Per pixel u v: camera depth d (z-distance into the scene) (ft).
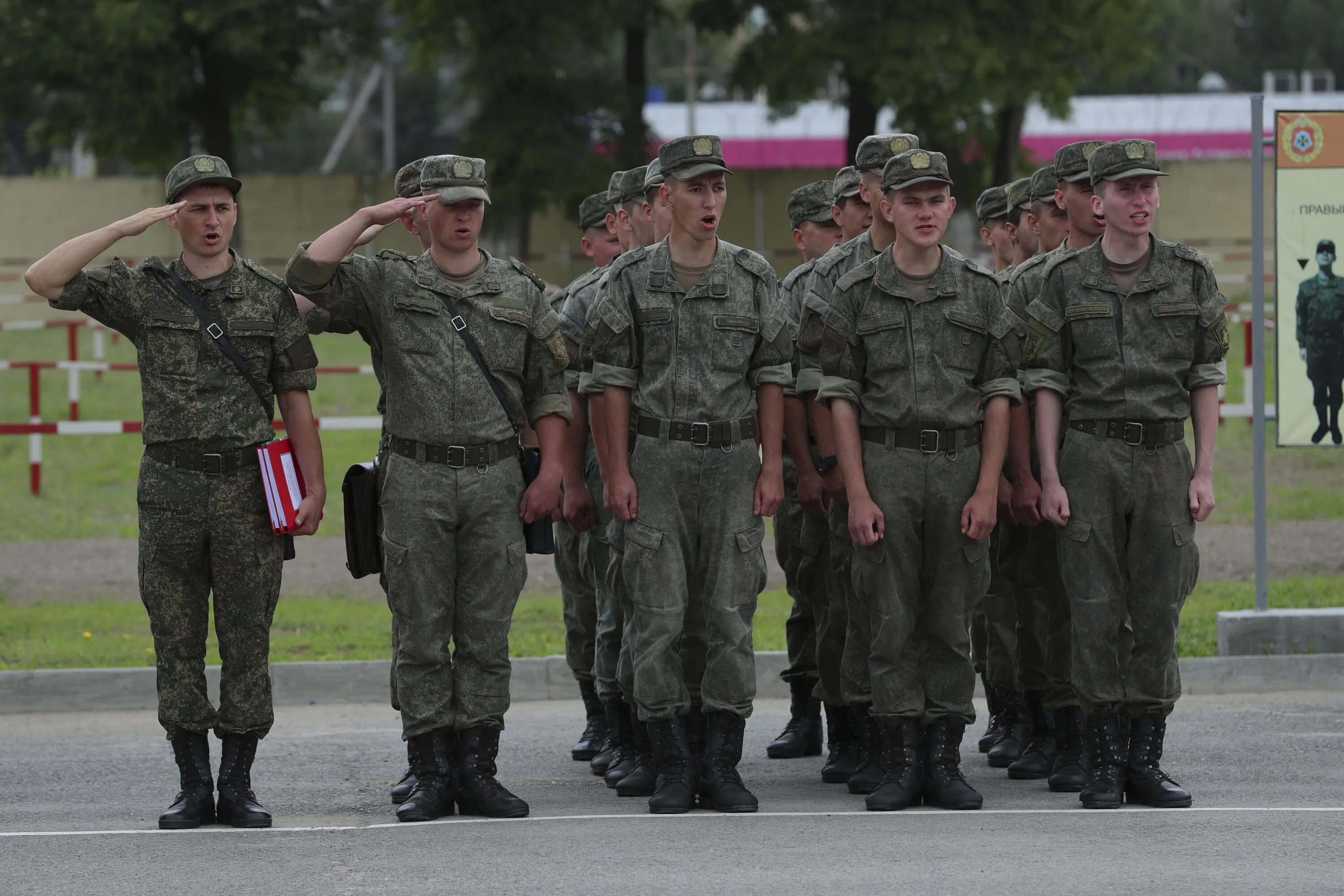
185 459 75.00
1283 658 113.91
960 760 89.20
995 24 370.94
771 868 66.90
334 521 181.78
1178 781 85.56
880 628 79.00
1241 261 454.40
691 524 79.66
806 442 85.35
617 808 80.94
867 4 366.02
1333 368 116.57
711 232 79.25
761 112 554.46
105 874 67.97
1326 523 172.04
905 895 62.75
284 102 431.02
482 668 78.59
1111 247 79.71
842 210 91.86
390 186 472.03
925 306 78.59
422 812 77.05
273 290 76.33
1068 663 84.43
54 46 386.52
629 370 79.77
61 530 178.40
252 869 68.28
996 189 100.53
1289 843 70.28
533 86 393.70
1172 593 78.95
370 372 239.30
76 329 263.90
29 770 93.25
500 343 77.97
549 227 468.75
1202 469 78.84
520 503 79.10
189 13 377.71
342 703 114.42
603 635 90.43
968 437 79.00
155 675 113.19
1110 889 63.31
